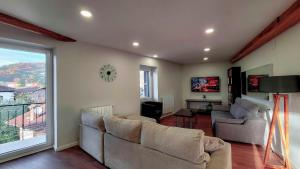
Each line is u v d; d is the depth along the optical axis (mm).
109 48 4164
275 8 2080
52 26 2646
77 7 2012
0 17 2143
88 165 2527
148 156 1806
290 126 2502
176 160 1547
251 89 4207
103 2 1895
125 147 2090
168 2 1906
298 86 2125
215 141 1721
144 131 1837
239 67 5473
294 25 2348
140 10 2105
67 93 3283
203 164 1418
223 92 6895
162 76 6293
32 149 2977
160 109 5273
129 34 3072
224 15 2277
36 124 3135
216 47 4238
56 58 3129
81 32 2941
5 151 2721
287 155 2375
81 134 3176
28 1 1854
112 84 4234
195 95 7453
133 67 4922
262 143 3309
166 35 3156
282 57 2689
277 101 2477
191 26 2686
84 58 3600
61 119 3180
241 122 3406
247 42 3734
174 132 1593
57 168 2438
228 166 1493
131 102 4812
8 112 2834
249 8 2076
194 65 7465
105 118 2418
